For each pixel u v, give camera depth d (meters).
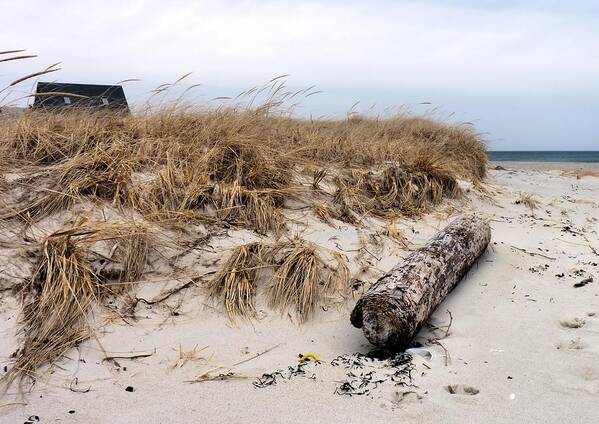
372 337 3.31
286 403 2.80
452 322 3.72
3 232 4.05
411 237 5.35
